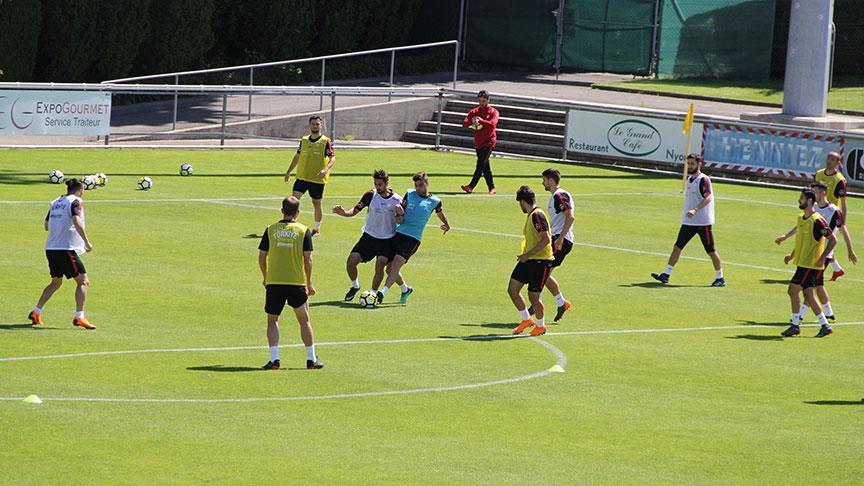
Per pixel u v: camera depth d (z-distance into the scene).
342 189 70.00
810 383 35.72
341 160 82.44
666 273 49.78
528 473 26.42
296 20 114.44
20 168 70.38
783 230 64.25
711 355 38.62
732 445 29.27
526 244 40.06
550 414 31.30
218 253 50.78
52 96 76.56
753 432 30.45
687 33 114.44
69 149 79.44
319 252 52.28
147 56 106.00
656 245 58.34
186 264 48.44
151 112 95.06
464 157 88.12
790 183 80.44
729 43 114.62
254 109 95.25
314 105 97.25
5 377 32.47
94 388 31.83
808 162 79.38
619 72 114.25
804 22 87.44
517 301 40.41
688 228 49.28
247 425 29.17
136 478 25.08
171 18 104.81
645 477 26.52
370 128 95.12
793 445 29.47
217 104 98.88
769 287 50.06
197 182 69.81
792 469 27.61
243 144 87.56
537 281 39.78
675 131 84.31
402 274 49.09
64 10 98.88
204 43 109.56
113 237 52.91
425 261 51.75
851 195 77.25
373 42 123.19
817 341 41.22
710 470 27.23
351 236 56.19
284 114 92.75
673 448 28.80
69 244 38.09
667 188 77.50
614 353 38.34
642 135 85.56
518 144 92.00
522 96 98.19
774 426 31.11
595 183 78.38
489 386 33.78
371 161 83.00
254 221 58.38
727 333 41.84
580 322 42.47
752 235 62.28
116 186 66.44
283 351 36.81
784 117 87.75
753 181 81.88
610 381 34.94
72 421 28.88
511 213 65.38
